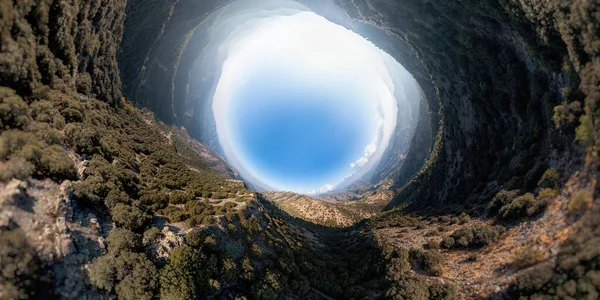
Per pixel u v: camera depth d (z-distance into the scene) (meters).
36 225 25.42
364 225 82.06
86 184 32.59
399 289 38.66
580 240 28.70
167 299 29.16
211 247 34.06
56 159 30.78
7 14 30.17
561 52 39.81
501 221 44.03
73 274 25.62
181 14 106.81
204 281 31.56
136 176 43.97
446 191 79.25
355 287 42.62
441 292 37.00
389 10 79.12
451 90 81.31
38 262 23.83
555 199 36.44
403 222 68.81
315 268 44.84
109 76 66.69
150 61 102.88
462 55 67.44
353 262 51.44
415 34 78.00
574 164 35.62
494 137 61.81
